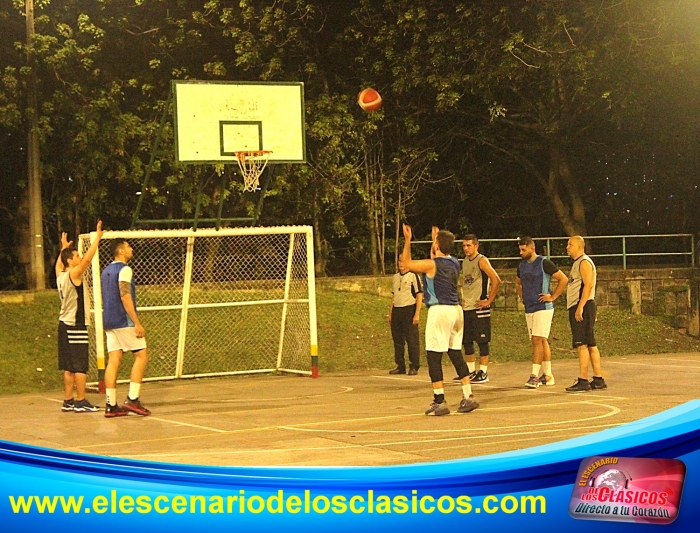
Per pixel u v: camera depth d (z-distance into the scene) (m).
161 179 23.89
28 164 20.77
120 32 23.33
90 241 14.57
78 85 21.98
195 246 23.92
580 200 27.56
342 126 23.55
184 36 23.23
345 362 17.62
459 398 12.12
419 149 25.58
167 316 18.36
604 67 23.34
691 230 29.30
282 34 23.64
